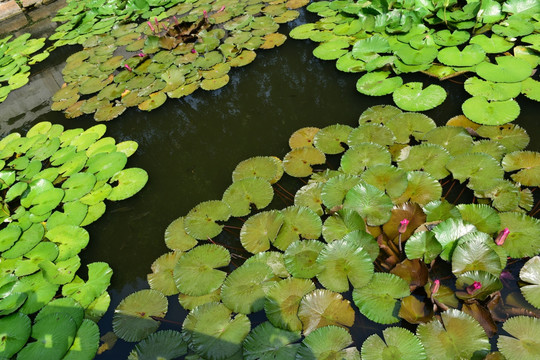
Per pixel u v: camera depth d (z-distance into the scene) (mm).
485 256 2115
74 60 5645
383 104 3773
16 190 3422
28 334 2354
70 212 3201
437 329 1937
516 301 2086
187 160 3727
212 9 6133
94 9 6898
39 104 4996
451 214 2404
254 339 2068
